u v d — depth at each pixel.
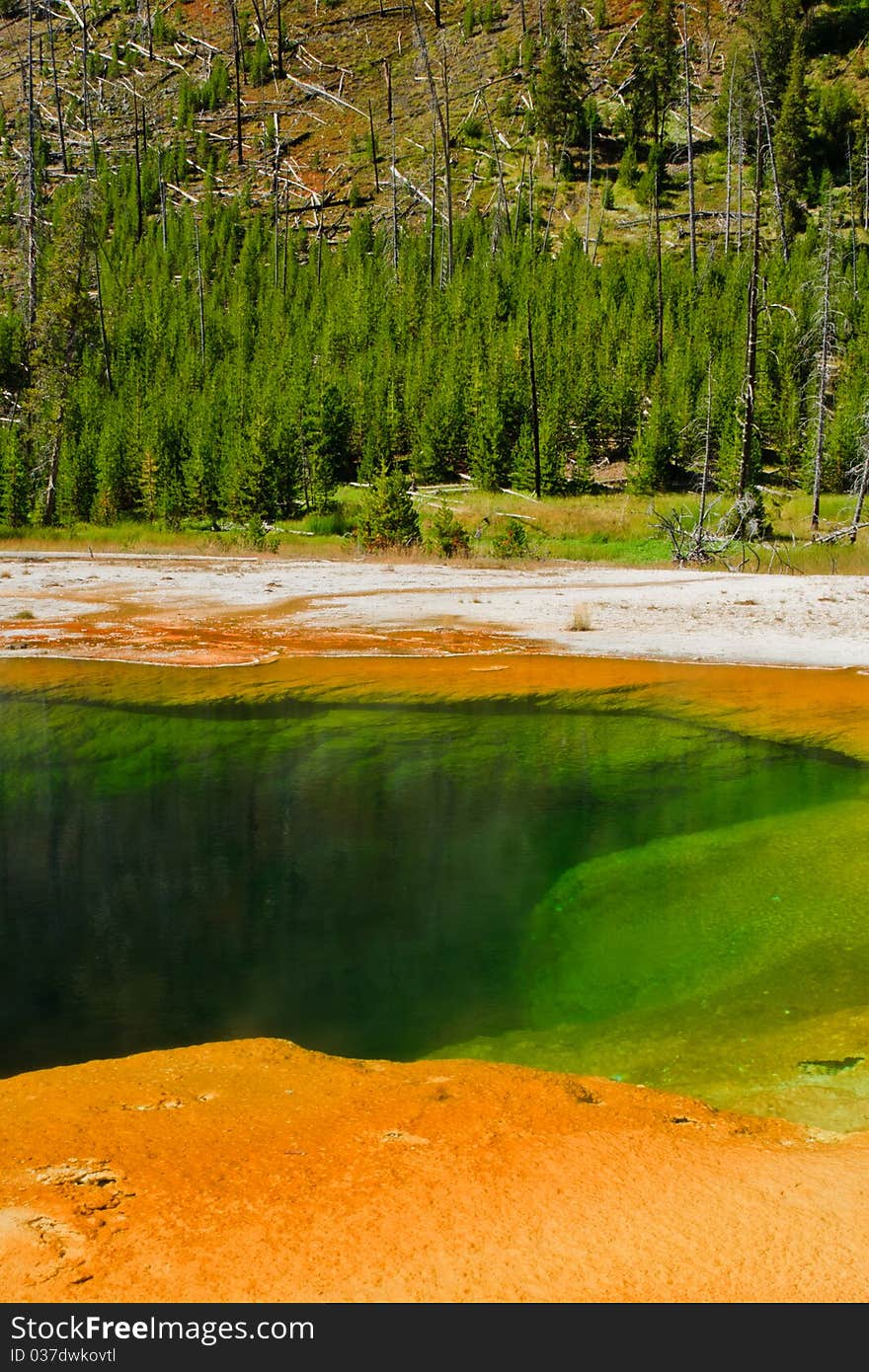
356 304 54.34
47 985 4.29
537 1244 2.22
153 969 4.44
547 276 55.84
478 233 68.50
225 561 26.22
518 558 26.86
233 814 6.73
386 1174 2.50
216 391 47.91
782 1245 2.25
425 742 8.71
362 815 6.79
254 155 91.44
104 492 40.69
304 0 114.44
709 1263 2.18
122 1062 3.39
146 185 86.88
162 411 44.81
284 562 25.91
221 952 4.63
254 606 16.62
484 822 6.57
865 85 80.88
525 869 5.74
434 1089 3.13
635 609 15.91
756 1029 3.86
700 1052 3.69
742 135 66.19
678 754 8.30
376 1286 2.06
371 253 71.00
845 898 5.21
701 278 54.41
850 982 4.26
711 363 41.59
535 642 13.30
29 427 42.78
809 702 9.99
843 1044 3.71
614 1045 3.76
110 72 108.38
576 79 81.00
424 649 12.80
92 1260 2.10
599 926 4.94
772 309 46.56
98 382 53.16
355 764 8.05
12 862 5.88
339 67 102.75
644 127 80.94
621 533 32.53
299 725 9.27
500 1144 2.70
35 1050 3.71
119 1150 2.61
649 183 72.88
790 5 82.81
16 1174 2.46
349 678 11.22
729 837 6.25
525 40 91.38
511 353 45.06
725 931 4.86
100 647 13.03
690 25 93.19
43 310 42.09
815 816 6.62
